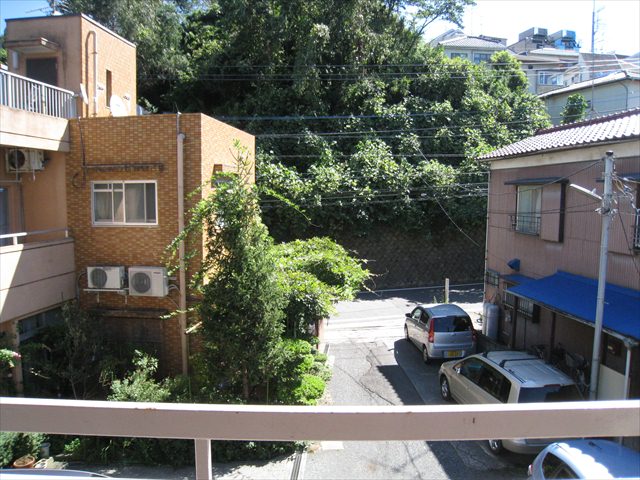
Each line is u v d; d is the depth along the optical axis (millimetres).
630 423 1379
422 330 13789
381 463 7719
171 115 10422
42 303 9969
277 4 26359
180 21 31062
